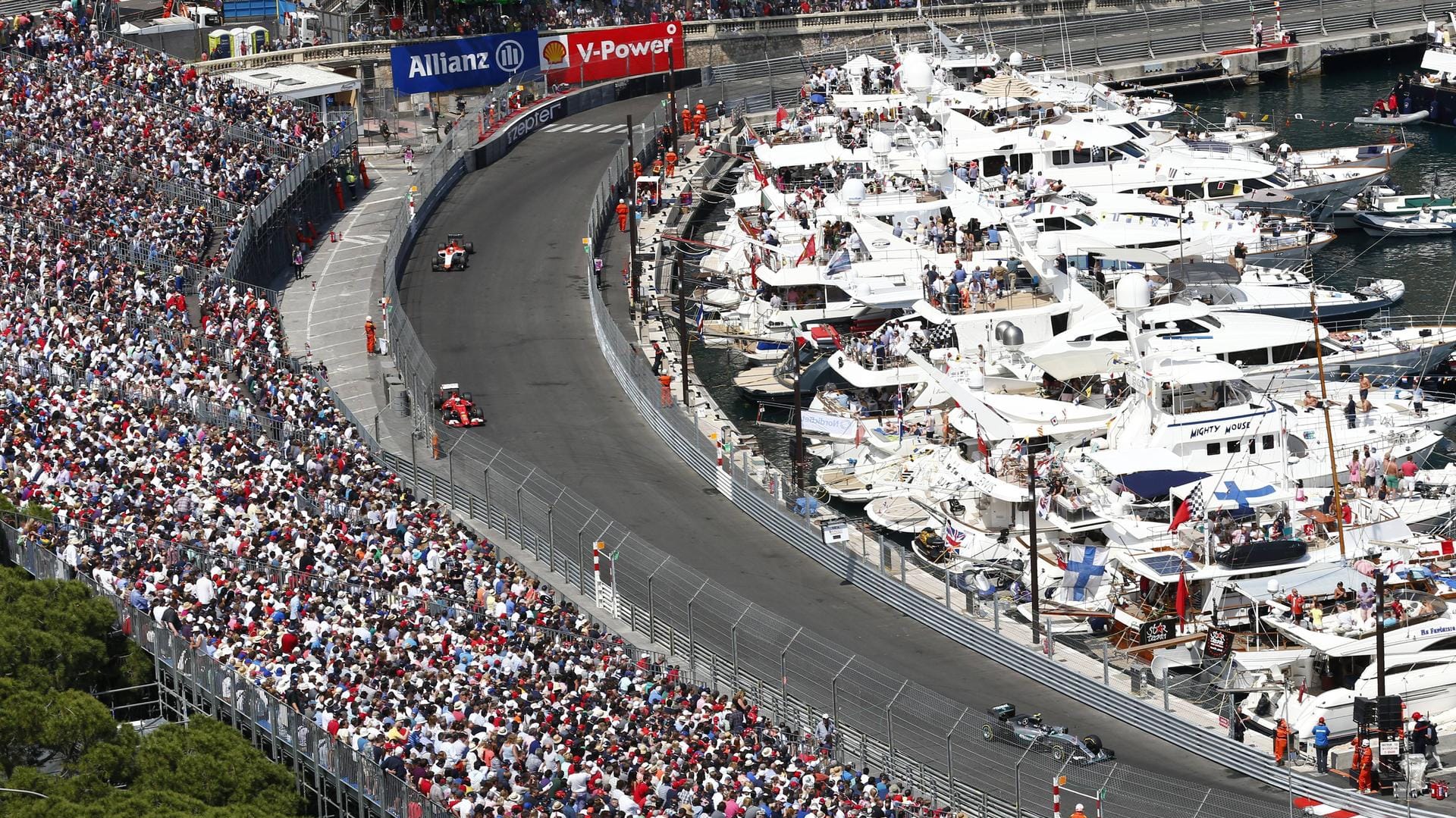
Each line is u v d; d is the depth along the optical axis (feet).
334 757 570.87
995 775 639.76
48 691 574.56
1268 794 637.71
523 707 590.96
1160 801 623.36
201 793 552.82
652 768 557.74
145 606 647.15
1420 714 655.76
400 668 614.34
